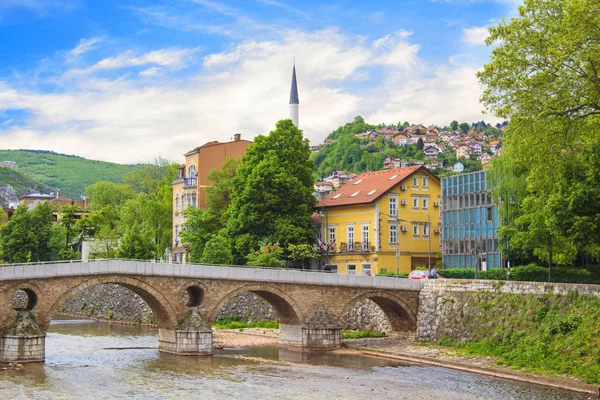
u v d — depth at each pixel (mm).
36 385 45812
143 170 147125
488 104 50906
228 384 47344
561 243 62438
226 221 93438
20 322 54219
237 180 90000
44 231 119250
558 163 49812
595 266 69125
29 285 54375
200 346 60469
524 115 48469
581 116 48188
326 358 60219
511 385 47031
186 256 104312
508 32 49750
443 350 61156
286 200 87250
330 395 43969
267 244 82938
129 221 122062
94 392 44156
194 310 61125
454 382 48281
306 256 84812
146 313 89375
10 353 53781
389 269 87375
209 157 105188
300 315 65062
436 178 93562
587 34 44938
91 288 106500
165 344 62312
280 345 68000
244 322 83312
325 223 94375
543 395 43438
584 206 47906
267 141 89812
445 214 87500
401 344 66188
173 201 111750
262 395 43844
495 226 79875
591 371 45812
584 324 50250
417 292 69812
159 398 42688
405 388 46188
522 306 57312
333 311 66188
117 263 57844
